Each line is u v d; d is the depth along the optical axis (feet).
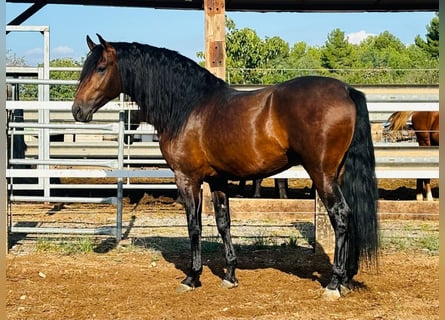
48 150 30.45
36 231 20.70
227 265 15.47
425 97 28.04
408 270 16.90
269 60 72.08
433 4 33.24
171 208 30.45
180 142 14.83
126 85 15.74
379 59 130.52
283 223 25.38
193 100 14.92
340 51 134.00
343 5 33.68
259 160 13.79
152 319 12.63
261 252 19.81
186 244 21.26
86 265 18.06
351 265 13.94
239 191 33.27
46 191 27.84
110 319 12.68
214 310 13.25
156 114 15.33
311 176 13.38
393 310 12.98
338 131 12.98
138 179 36.35
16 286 15.48
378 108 20.61
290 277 16.33
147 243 21.42
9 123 21.43
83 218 27.02
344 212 13.28
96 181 35.91
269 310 13.12
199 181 15.07
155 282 16.03
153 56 15.38
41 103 20.53
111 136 38.78
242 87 29.12
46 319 12.72
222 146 14.14
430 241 20.71
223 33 24.23
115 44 15.81
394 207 25.39
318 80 13.44
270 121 13.48
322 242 19.26
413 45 146.20
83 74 15.84
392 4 33.45
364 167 13.41
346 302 13.58
